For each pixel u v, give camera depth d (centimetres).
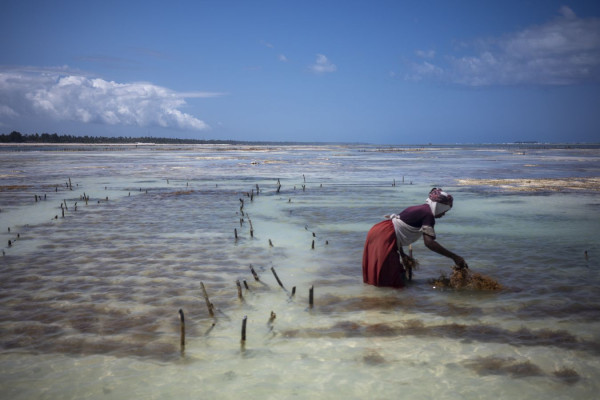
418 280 655
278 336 464
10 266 726
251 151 9106
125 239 933
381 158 5512
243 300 571
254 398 351
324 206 1410
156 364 406
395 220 636
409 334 467
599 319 498
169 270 704
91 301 566
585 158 5194
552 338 453
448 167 3581
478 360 410
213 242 906
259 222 1134
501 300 563
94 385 371
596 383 369
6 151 7700
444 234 970
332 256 795
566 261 740
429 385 368
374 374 387
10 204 1486
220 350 433
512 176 2603
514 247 844
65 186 2089
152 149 10219
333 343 447
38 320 506
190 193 1803
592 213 1244
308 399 349
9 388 366
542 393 356
